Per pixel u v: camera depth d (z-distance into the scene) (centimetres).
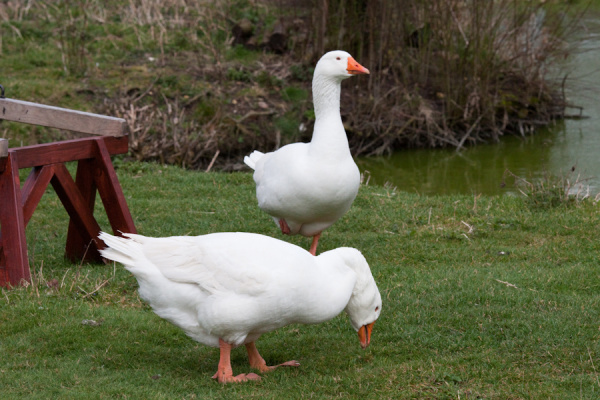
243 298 430
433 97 1468
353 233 819
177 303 445
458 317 561
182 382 452
